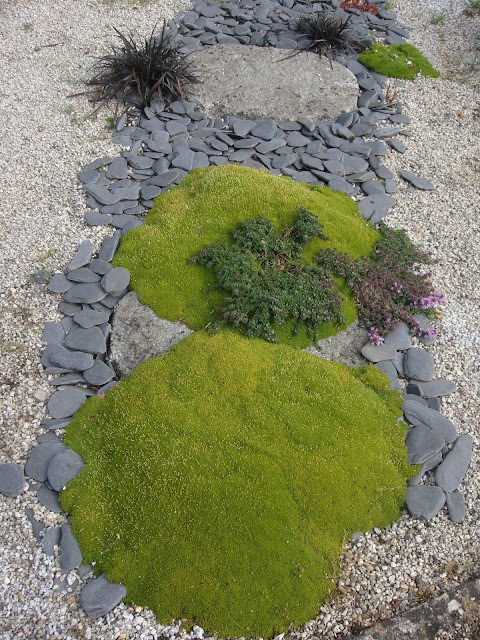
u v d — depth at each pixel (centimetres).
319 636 64
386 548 71
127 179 115
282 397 80
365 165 119
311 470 73
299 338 89
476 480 77
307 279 93
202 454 74
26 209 110
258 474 72
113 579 67
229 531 69
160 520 70
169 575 67
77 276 97
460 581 68
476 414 83
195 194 108
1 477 76
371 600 67
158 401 80
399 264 100
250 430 77
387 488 74
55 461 76
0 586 68
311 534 69
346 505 72
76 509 72
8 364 88
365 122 130
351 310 93
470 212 113
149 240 100
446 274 102
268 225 98
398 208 113
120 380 85
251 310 89
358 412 79
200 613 65
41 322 93
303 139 124
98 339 89
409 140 128
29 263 101
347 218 105
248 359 83
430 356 89
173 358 85
